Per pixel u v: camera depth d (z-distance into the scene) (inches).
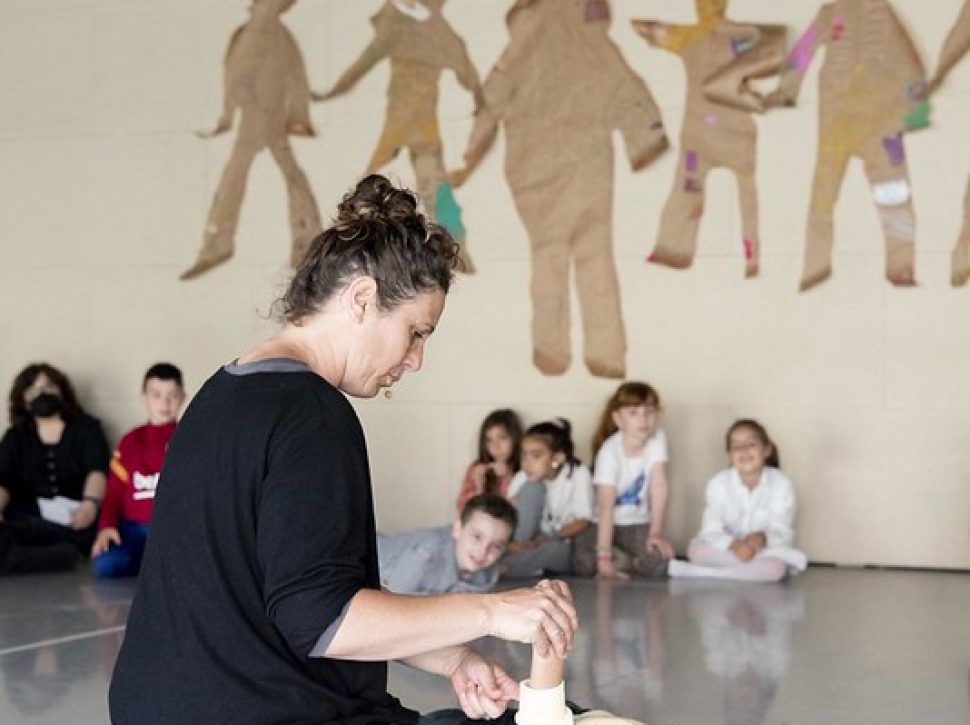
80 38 324.5
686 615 209.2
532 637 71.0
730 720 142.2
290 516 69.0
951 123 265.7
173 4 316.5
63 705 149.2
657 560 257.8
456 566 208.1
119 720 71.7
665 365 281.7
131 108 320.5
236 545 70.4
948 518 266.5
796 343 274.7
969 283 264.8
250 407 71.6
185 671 70.2
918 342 268.1
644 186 282.8
